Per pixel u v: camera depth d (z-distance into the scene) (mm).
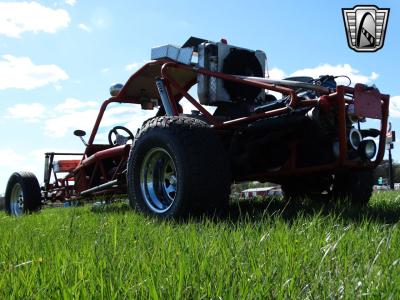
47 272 1521
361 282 1273
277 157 3775
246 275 1369
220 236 2139
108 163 5867
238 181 4371
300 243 1887
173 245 2002
